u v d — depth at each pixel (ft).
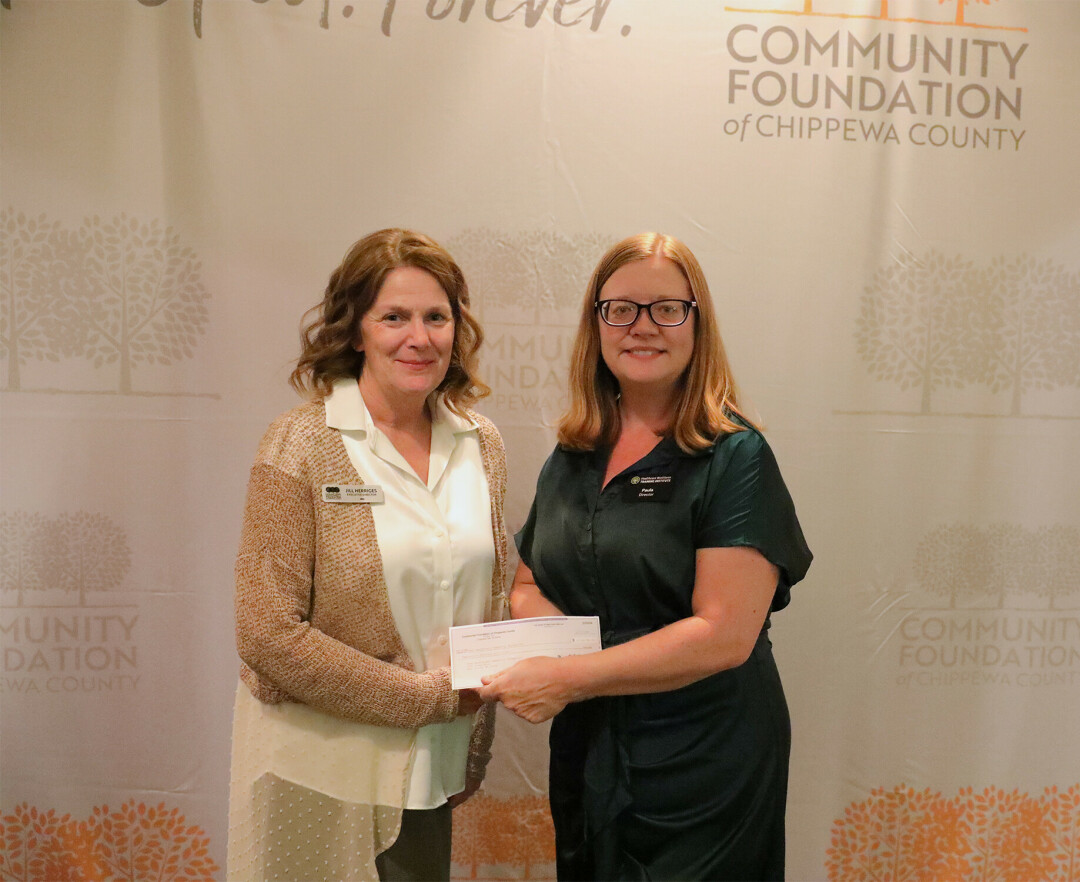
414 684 4.76
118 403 6.64
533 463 6.92
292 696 4.78
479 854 7.14
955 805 7.23
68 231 6.52
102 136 6.49
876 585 7.05
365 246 4.93
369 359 4.98
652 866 5.16
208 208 6.56
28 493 6.66
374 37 6.54
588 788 5.19
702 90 6.71
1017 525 7.09
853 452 6.97
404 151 6.62
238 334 6.64
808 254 6.83
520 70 6.62
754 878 5.19
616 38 6.64
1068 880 7.27
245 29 6.48
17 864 6.89
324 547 4.75
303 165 6.58
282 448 4.76
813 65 6.75
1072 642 7.18
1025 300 6.98
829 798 7.18
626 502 5.06
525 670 4.80
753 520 4.84
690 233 6.78
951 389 6.98
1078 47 6.88
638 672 4.76
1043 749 7.23
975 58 6.83
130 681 6.81
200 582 6.77
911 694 7.13
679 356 4.97
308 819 4.88
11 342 6.57
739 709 5.11
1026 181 6.92
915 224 6.87
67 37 6.43
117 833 6.91
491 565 5.19
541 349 6.82
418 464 5.12
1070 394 7.04
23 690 6.77
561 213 6.73
